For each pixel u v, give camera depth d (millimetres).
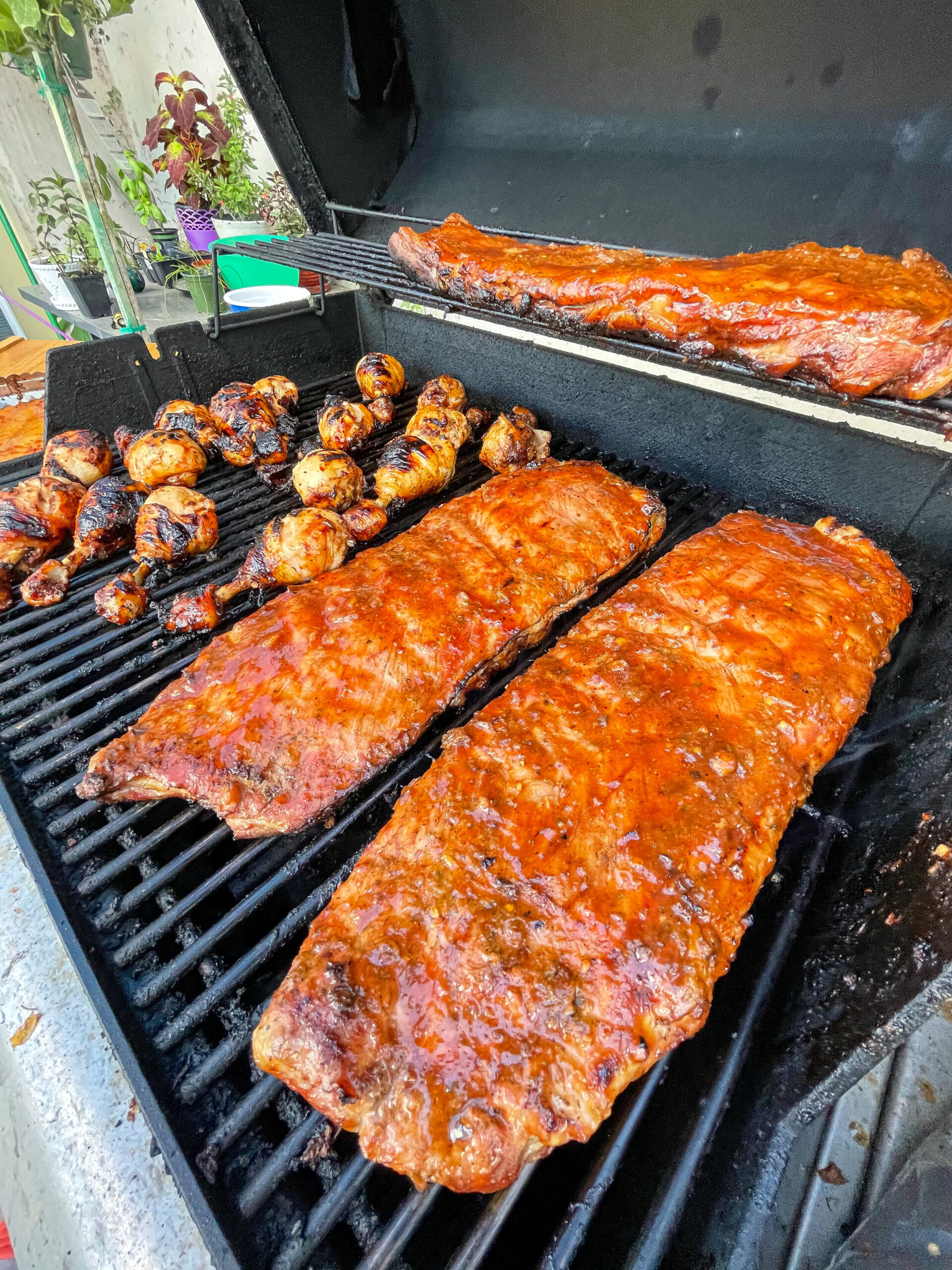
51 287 1152
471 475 598
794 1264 245
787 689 322
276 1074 244
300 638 365
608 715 316
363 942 264
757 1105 281
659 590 376
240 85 548
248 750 332
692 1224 257
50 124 1335
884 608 366
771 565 382
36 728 412
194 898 317
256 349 715
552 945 256
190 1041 289
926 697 371
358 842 382
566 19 516
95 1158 274
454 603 380
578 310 389
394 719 347
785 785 301
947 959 228
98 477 580
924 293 314
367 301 748
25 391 863
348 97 601
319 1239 235
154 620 471
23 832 339
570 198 563
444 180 640
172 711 347
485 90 597
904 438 533
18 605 500
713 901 267
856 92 424
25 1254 268
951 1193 218
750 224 481
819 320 314
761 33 443
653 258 416
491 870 270
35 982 318
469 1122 225
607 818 281
